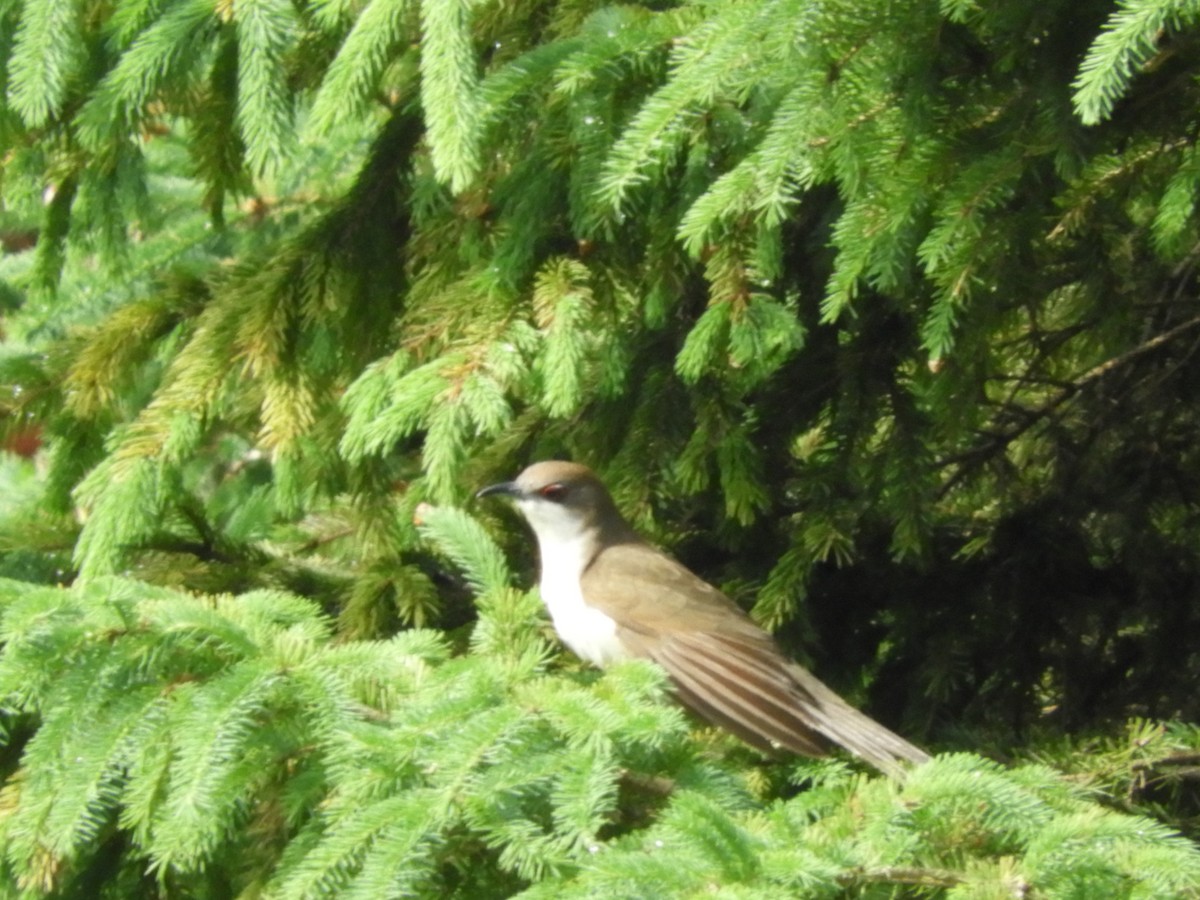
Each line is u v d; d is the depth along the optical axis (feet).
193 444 28.73
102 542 27.78
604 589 30.40
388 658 24.81
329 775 22.68
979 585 35.22
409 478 33.94
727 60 23.44
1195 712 33.47
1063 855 20.24
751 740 27.91
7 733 27.12
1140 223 32.96
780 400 31.89
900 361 31.24
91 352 31.22
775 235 26.13
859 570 34.94
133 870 28.76
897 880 20.80
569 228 28.86
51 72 25.94
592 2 28.19
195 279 32.19
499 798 21.61
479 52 29.71
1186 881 19.97
